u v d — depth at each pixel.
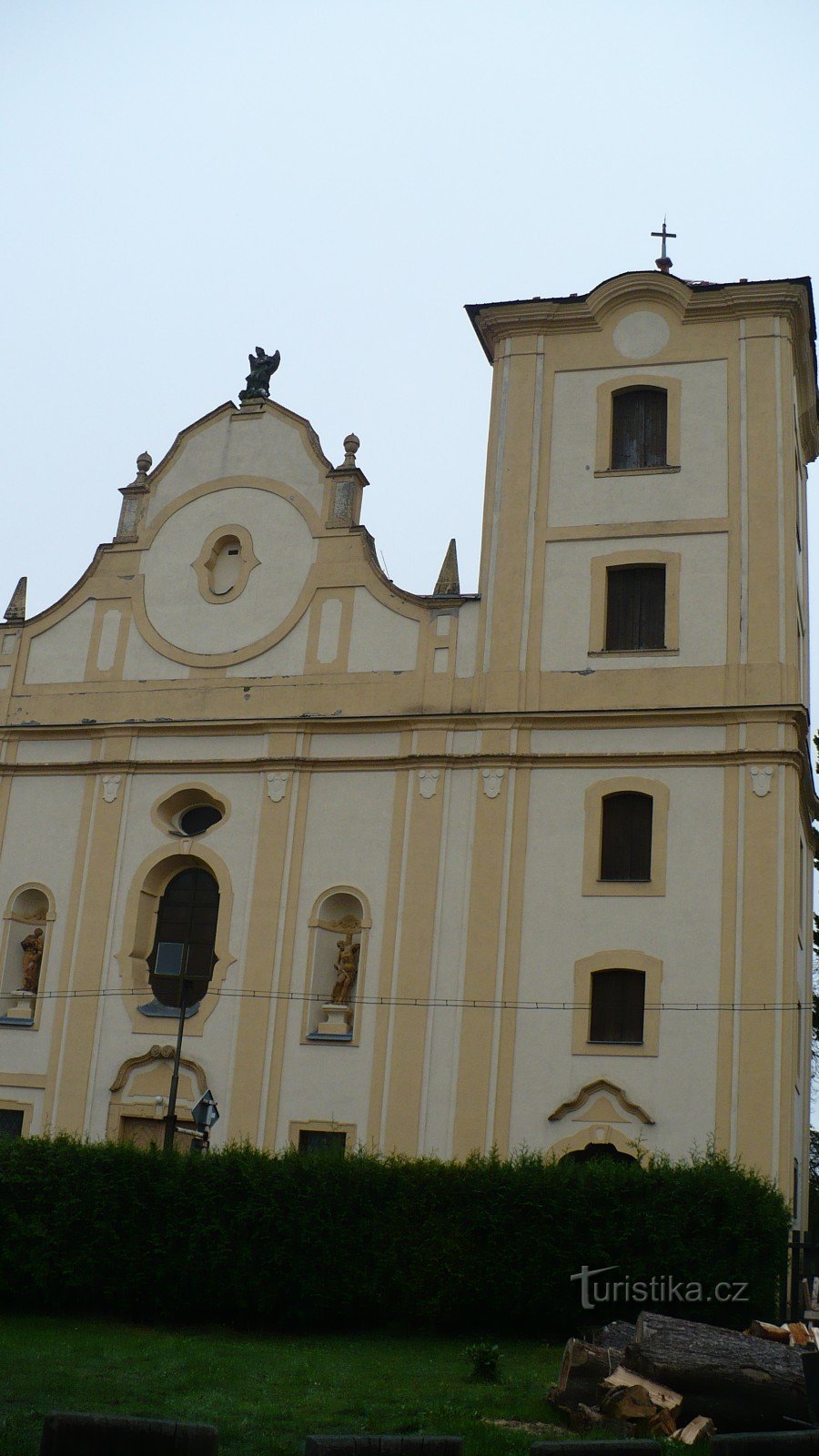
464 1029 33.41
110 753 38.00
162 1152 27.41
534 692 35.41
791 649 34.50
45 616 40.00
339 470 38.84
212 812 37.75
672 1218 26.16
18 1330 24.42
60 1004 36.34
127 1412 17.83
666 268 40.84
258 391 40.84
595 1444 14.07
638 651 35.09
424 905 34.50
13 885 37.78
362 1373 21.58
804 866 38.84
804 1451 15.35
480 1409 19.22
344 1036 34.22
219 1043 34.88
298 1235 26.23
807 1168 36.56
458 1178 26.97
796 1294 28.73
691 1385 18.94
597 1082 32.19
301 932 35.22
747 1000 31.95
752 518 35.50
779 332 36.91
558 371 38.31
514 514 37.16
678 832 33.47
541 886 33.94
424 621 36.81
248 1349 23.62
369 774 35.97
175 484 40.31
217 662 38.09
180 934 36.72
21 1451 15.16
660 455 37.16
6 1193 27.03
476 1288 26.20
